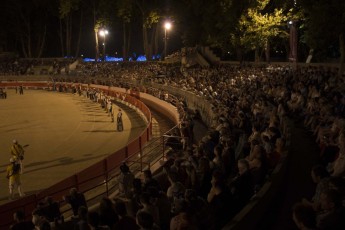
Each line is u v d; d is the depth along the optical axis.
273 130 12.66
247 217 7.32
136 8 83.69
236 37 53.75
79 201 12.02
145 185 10.70
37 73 84.00
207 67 57.78
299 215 5.65
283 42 56.91
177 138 21.83
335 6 29.16
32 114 44.88
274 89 25.08
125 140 31.17
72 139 31.58
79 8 94.62
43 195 15.92
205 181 10.70
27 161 24.95
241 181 8.73
